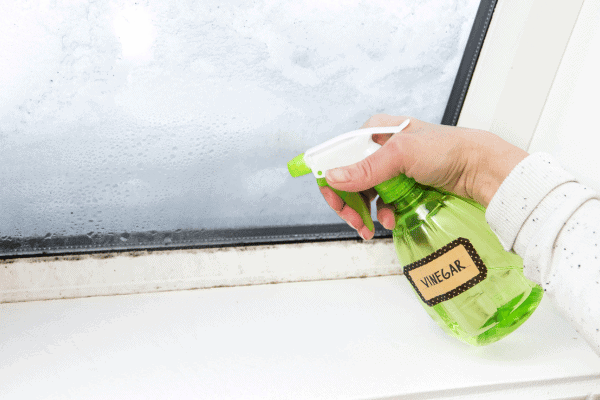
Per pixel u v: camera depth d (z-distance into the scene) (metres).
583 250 0.39
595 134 0.66
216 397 0.54
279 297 0.78
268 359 0.61
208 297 0.77
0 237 0.74
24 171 0.69
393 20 0.70
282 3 0.65
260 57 0.69
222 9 0.64
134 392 0.55
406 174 0.52
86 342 0.64
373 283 0.84
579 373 0.60
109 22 0.61
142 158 0.73
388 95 0.79
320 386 0.56
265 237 0.82
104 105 0.67
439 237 0.56
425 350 0.64
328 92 0.76
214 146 0.76
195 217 0.81
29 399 0.53
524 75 0.70
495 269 0.56
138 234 0.79
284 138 0.79
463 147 0.50
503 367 0.61
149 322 0.70
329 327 0.69
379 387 0.56
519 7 0.67
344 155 0.51
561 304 0.40
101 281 0.76
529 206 0.43
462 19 0.73
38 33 0.60
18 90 0.63
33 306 0.73
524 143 0.77
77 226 0.76
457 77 0.80
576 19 0.66
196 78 0.69
